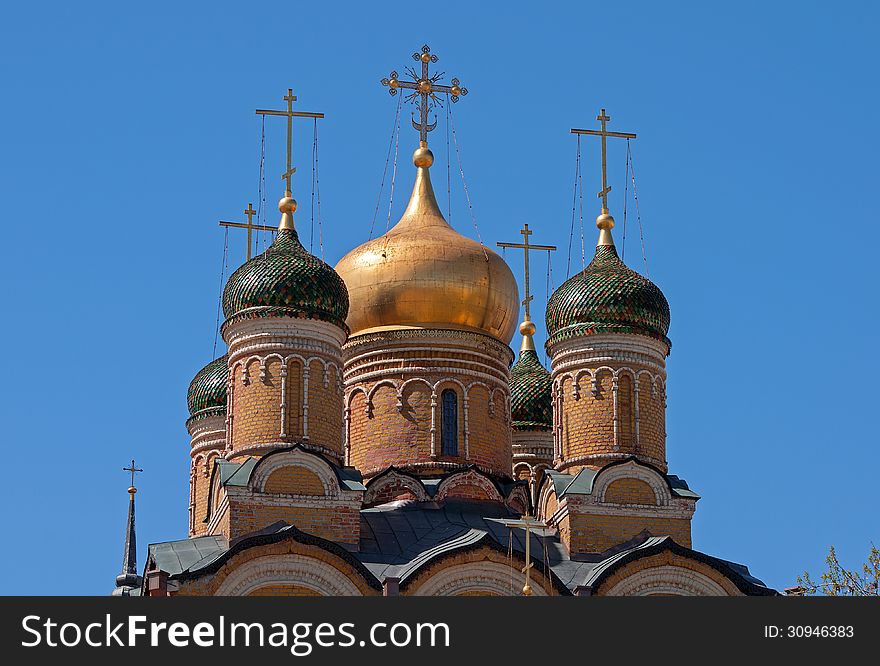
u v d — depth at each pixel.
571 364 119.12
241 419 114.69
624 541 114.38
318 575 106.12
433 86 133.62
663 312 120.31
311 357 115.44
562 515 114.94
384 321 125.06
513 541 114.44
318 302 115.88
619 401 117.81
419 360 123.69
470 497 120.31
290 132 123.69
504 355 126.44
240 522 109.94
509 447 125.94
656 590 110.81
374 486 120.19
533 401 137.38
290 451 111.50
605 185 125.38
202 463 137.75
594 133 126.62
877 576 116.44
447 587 107.62
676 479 117.94
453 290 124.75
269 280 115.62
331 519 111.19
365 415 123.69
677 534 115.19
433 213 130.38
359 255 126.56
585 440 117.62
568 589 109.31
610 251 123.38
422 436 122.25
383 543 113.06
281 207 121.31
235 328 116.25
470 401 123.69
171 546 111.19
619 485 115.38
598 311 118.81
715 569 111.81
